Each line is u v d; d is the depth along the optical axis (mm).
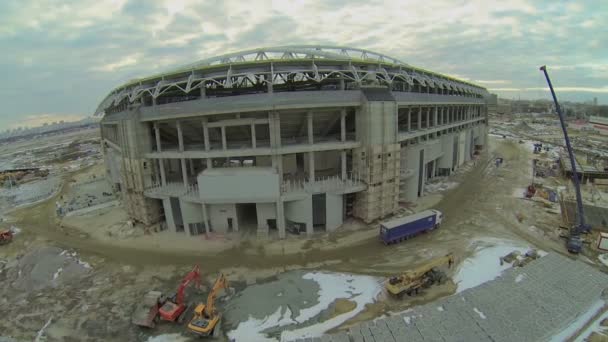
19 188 77062
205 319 21828
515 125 164375
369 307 23859
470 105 77438
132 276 30750
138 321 22750
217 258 33000
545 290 24312
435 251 32031
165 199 39094
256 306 24266
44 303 27062
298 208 36438
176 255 34219
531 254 29703
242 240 36469
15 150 197000
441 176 62781
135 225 43250
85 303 26766
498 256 30438
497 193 50781
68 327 23766
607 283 25109
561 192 50312
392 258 31125
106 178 75062
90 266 33219
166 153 39281
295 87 43250
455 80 65812
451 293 25094
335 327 21875
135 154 40094
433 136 58125
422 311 22359
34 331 23594
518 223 38500
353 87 39438
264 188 35188
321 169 45750
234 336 21516
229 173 35438
